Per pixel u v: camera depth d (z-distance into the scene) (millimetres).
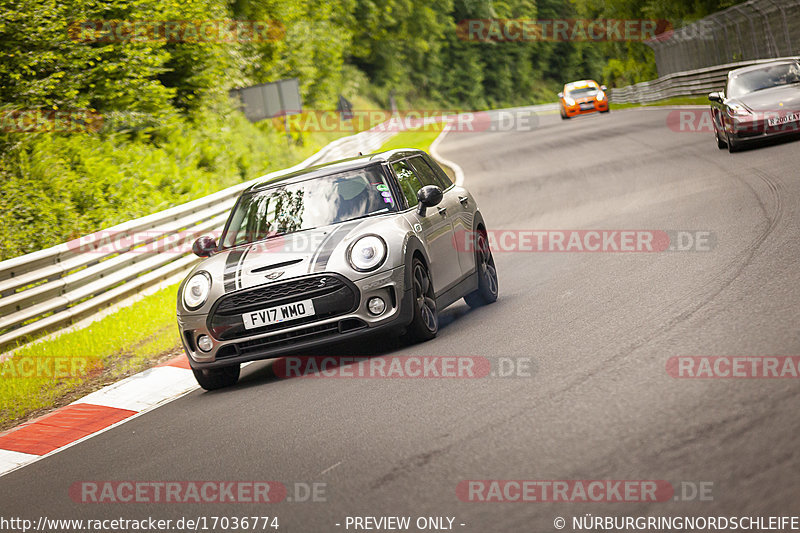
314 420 12922
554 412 11031
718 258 19812
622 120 80812
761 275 16969
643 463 8867
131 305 28094
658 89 103938
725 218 25188
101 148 44000
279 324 15969
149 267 29625
